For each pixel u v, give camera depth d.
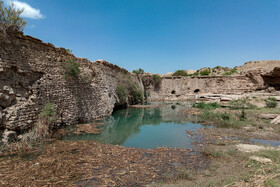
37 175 5.13
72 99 12.84
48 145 7.93
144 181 4.95
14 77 8.55
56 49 11.91
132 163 6.25
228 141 9.23
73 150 7.43
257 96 29.75
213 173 5.37
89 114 14.84
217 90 43.50
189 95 44.06
